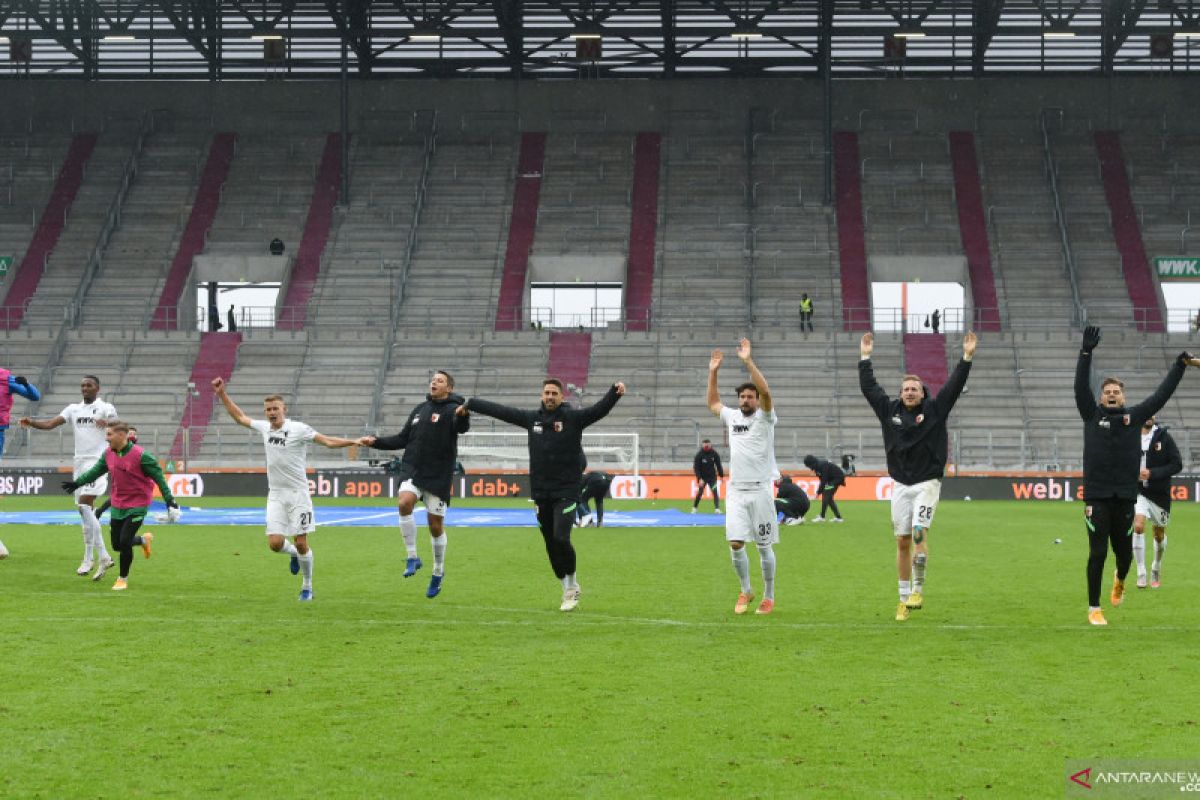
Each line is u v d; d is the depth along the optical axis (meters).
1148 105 67.44
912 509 14.25
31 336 57.28
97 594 16.05
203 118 69.12
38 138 68.06
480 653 11.87
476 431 51.91
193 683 10.45
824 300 59.16
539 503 14.77
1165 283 64.12
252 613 14.38
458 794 7.53
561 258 61.38
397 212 63.94
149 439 51.72
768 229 62.56
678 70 69.56
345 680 10.60
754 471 14.45
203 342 56.97
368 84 69.25
